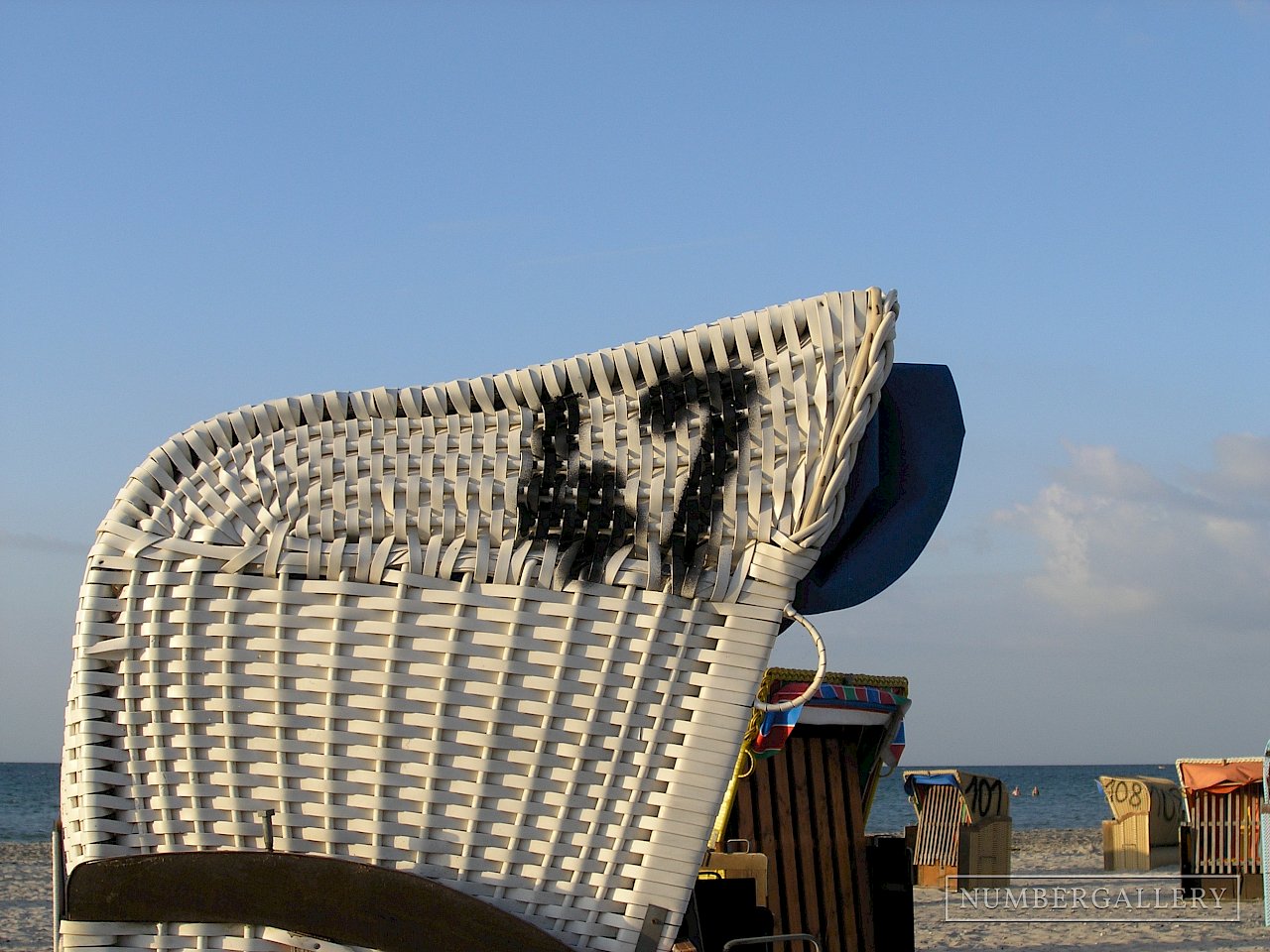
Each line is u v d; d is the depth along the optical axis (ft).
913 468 8.48
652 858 7.44
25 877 61.82
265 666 7.65
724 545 7.61
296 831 7.63
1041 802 244.42
